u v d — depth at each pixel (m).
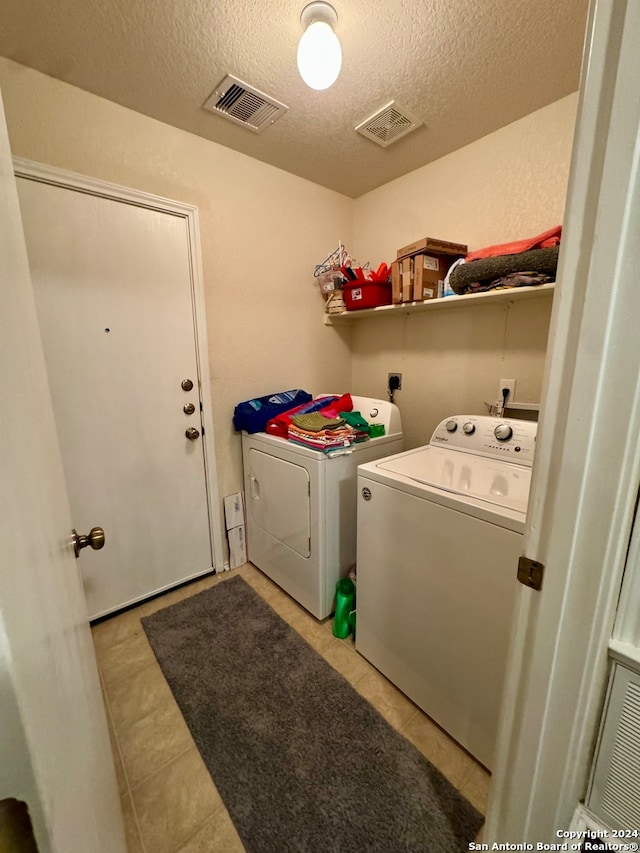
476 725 1.10
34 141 1.37
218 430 2.05
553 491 0.55
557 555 0.56
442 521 1.11
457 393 1.99
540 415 0.56
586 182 0.46
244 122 1.65
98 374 1.63
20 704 0.24
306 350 2.36
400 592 1.28
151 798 1.02
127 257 1.63
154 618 1.76
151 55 1.27
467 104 1.51
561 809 0.63
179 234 1.76
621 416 0.48
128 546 1.81
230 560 2.20
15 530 0.29
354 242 2.48
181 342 1.85
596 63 0.43
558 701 0.60
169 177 1.69
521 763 0.66
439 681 1.19
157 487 1.87
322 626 1.70
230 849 0.91
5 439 0.30
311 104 1.52
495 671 1.03
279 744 1.17
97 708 0.71
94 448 1.66
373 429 1.88
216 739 1.18
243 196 1.94
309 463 1.62
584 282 0.48
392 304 1.93
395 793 1.03
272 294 2.14
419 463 1.48
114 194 1.55
